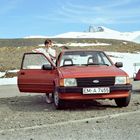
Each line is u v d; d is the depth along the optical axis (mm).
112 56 55469
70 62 12977
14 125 9609
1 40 123500
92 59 13188
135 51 72438
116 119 9922
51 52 14328
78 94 11633
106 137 7875
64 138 7898
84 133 8312
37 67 13430
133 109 11781
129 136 7898
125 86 11852
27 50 64875
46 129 8898
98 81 11672
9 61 49438
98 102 13758
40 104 13781
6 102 14656
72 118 10414
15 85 23125
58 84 11789
